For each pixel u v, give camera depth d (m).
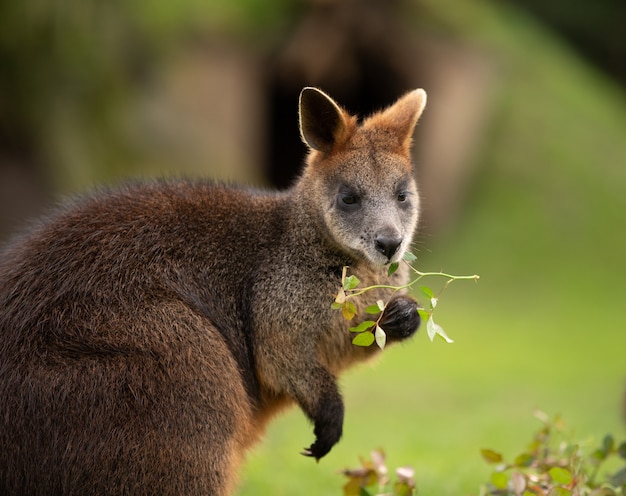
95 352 6.61
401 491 7.33
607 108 33.16
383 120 8.01
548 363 20.03
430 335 6.59
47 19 23.14
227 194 7.84
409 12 27.94
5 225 24.22
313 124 7.84
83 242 7.14
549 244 28.08
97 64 23.94
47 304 6.81
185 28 25.56
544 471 7.36
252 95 26.58
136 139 24.59
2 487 6.26
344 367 7.77
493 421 13.86
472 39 29.53
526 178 29.34
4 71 23.50
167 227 7.40
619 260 27.67
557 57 33.75
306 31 26.84
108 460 6.35
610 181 29.73
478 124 29.27
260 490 9.18
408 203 7.82
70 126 24.11
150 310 6.90
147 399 6.52
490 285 26.88
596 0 40.78
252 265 7.59
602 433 11.95
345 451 11.61
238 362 7.37
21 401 6.35
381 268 7.69
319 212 7.61
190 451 6.57
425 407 16.48
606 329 23.34
